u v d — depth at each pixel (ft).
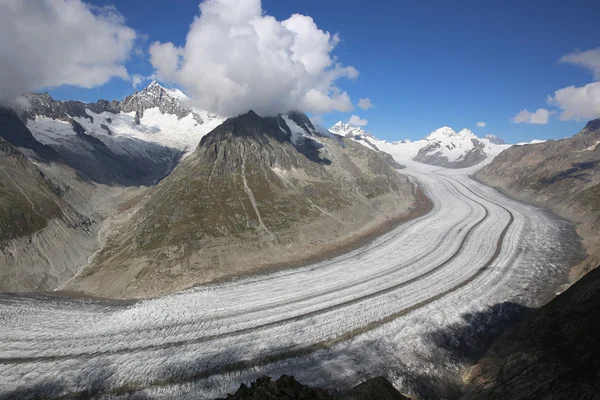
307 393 66.95
